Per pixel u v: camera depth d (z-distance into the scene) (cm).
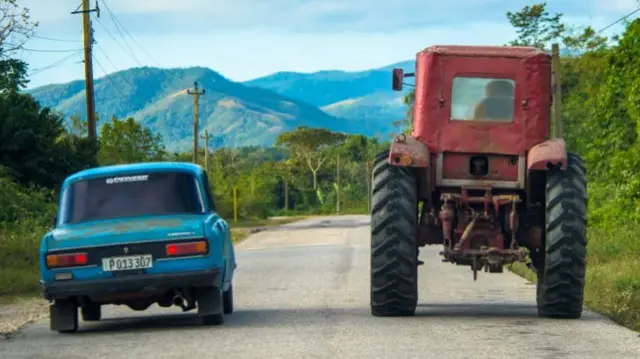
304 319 1364
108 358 1037
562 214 1332
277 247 3694
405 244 1354
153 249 1244
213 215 1347
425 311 1492
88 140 4009
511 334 1173
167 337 1188
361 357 1005
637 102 3070
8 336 1274
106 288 1238
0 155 3703
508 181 1374
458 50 1388
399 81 1459
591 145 3584
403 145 1359
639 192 2908
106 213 1335
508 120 1374
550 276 1339
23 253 2533
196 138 8044
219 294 1292
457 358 993
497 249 1345
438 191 1400
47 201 3722
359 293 1803
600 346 1073
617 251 2423
